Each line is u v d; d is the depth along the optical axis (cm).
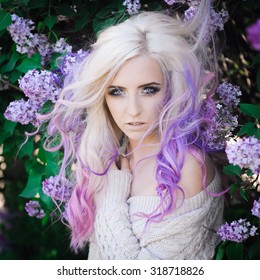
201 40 177
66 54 192
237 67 233
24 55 204
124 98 167
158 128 174
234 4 214
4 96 220
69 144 191
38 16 207
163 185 167
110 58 163
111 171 181
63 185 190
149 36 166
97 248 184
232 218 240
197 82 172
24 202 326
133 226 172
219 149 185
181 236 168
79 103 175
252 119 208
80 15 200
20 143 226
